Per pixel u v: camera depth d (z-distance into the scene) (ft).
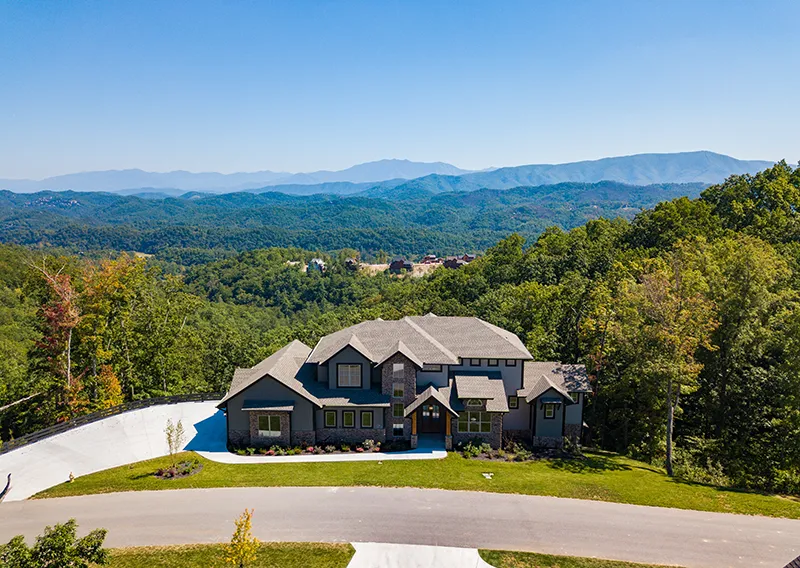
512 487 105.19
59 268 163.63
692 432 143.13
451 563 79.56
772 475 120.37
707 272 147.74
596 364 148.36
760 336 135.23
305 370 138.92
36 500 98.58
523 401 135.03
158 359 179.73
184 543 83.97
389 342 138.41
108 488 103.55
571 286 205.57
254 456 122.31
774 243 206.59
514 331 201.36
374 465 116.16
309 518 91.81
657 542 85.56
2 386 164.55
